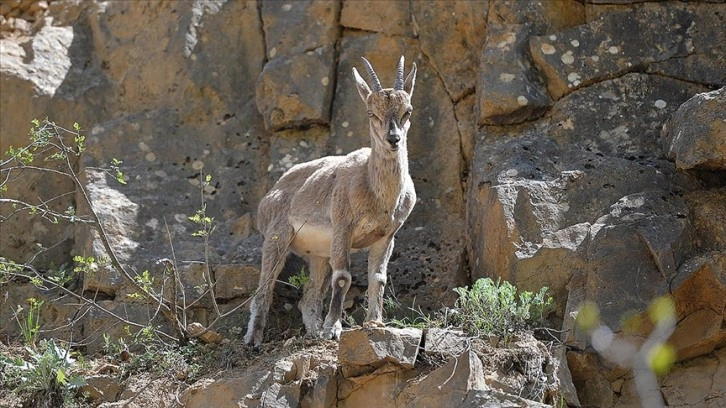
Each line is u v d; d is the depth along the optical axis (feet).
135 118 55.98
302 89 55.16
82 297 46.03
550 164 49.32
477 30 55.01
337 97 55.72
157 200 53.16
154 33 58.54
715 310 43.11
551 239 45.91
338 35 57.16
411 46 56.13
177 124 56.08
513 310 42.86
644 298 43.34
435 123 54.65
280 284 50.57
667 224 44.83
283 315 49.80
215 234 52.65
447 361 40.63
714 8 52.65
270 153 55.16
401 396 40.19
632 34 52.54
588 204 47.03
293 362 42.27
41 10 61.87
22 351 47.14
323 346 43.52
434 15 55.77
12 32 60.54
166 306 45.88
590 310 43.34
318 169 47.85
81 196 52.70
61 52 58.54
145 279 45.57
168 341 47.50
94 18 60.03
